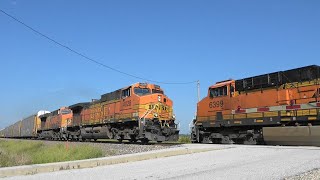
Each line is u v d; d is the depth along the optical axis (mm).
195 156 15062
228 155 14656
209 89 24625
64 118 44188
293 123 18891
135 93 27062
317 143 17297
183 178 9453
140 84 27531
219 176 9516
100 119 32531
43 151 21266
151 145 21938
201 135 25375
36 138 55031
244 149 16547
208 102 24531
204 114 24781
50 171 11797
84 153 18406
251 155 14234
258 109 20531
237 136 22203
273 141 19328
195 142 26125
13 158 18016
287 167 10680
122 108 28438
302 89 18391
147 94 26750
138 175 10344
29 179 10102
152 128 25484
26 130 59656
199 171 10688
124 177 10047
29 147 29359
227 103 22828
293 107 18594
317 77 17891
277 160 12344
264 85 20516
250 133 21219
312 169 10172
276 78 19938
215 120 23672
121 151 20156
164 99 27203
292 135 18203
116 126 30031
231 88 22766
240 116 21688
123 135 28656
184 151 16422
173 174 10305
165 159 14562
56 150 20406
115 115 29469
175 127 27297
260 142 20891
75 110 40531
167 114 27125
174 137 26766
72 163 12469
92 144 25750
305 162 11539
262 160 12570
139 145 22297
